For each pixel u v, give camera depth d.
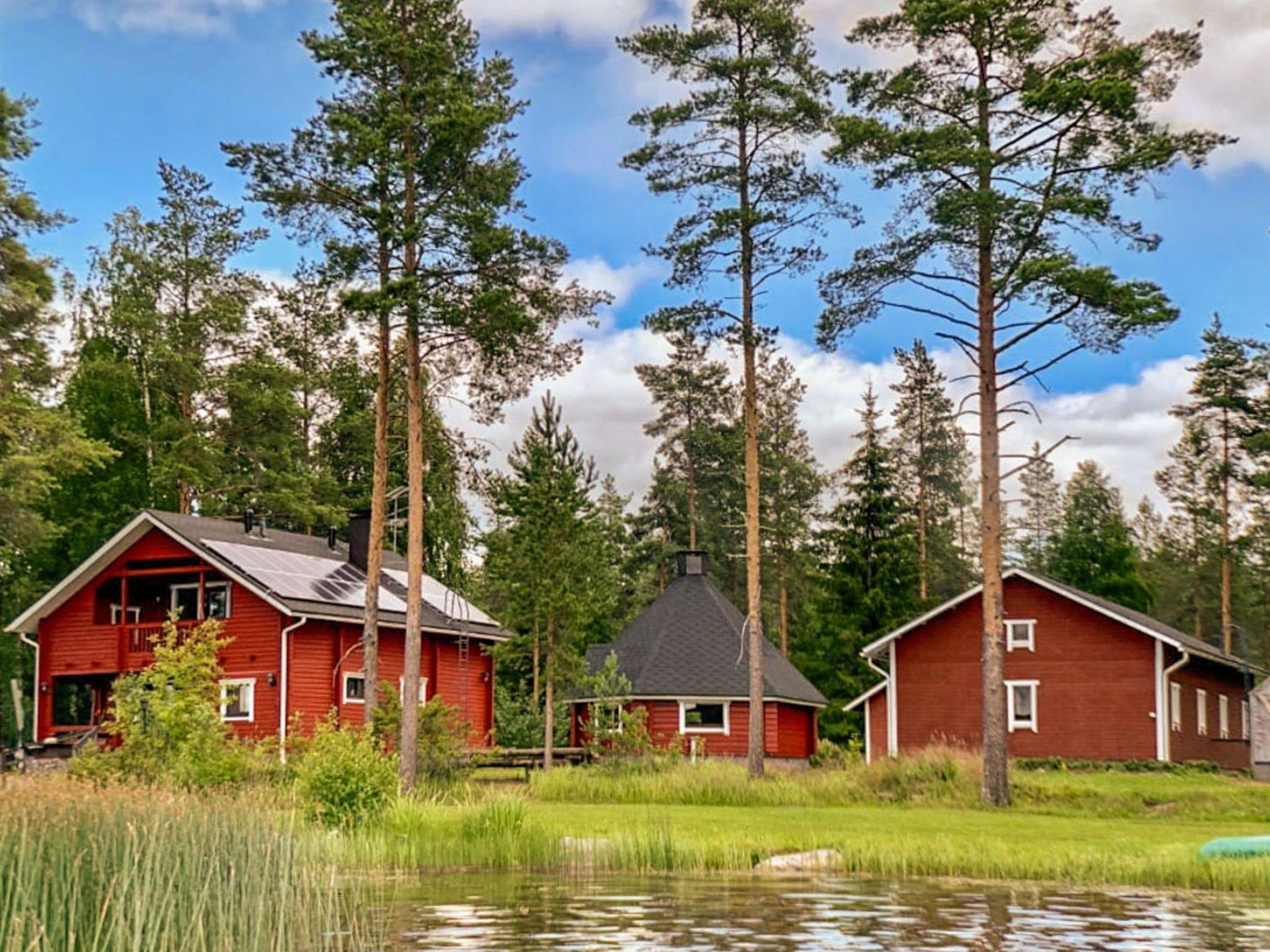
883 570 56.84
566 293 33.59
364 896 17.62
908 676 45.47
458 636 48.22
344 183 33.28
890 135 32.25
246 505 56.84
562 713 50.31
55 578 56.03
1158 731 41.72
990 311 32.88
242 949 12.11
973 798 32.31
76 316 57.50
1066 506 90.12
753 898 17.56
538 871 20.95
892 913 16.22
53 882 11.77
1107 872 19.97
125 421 56.12
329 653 43.12
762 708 37.00
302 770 24.05
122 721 26.94
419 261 32.88
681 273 37.81
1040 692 43.34
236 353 57.91
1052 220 31.50
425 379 34.50
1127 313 30.84
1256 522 71.19
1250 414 60.94
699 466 74.00
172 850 13.42
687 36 37.16
